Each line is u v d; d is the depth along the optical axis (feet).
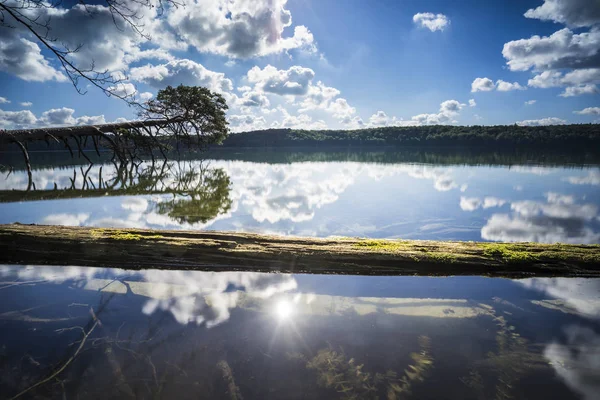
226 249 12.19
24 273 10.98
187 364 6.12
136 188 34.94
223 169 61.00
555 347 6.63
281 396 5.32
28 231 12.86
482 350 6.57
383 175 47.88
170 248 12.26
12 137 42.78
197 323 7.71
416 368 6.02
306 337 7.13
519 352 6.48
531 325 7.60
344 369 6.00
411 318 8.04
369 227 18.21
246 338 7.06
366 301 9.09
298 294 9.60
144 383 5.60
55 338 6.93
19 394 5.30
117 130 64.13
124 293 9.41
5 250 12.31
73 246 12.33
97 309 8.34
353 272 11.64
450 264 11.53
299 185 36.94
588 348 6.59
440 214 21.21
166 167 65.98
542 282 10.55
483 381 5.64
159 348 6.63
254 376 5.81
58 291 9.49
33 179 43.27
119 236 12.76
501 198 26.94
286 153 149.59
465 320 7.90
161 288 9.87
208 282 10.51
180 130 81.97
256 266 12.03
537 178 41.37
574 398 5.22
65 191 32.45
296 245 12.60
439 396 5.29
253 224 18.92
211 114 82.58
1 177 45.44
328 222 19.27
